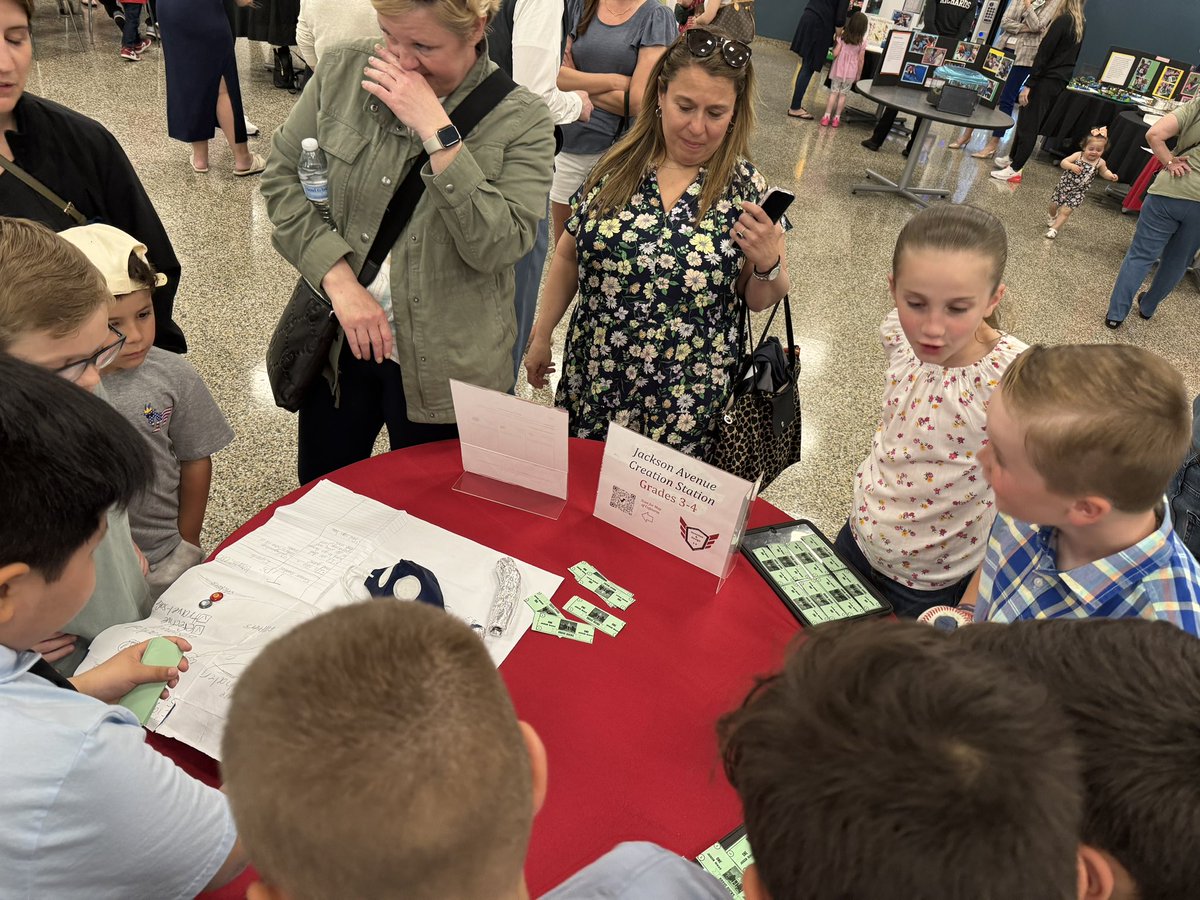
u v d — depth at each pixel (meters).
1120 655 0.65
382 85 1.48
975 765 0.48
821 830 0.48
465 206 1.54
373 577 1.27
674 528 1.42
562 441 1.45
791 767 0.51
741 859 0.98
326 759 0.51
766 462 2.02
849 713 0.51
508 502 1.53
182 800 0.80
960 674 0.52
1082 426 0.95
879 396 3.47
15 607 0.72
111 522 1.21
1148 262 4.14
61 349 1.11
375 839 0.51
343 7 2.74
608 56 3.12
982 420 1.50
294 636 0.58
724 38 1.63
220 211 4.12
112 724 0.76
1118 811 0.59
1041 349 1.05
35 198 1.67
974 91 5.54
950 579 1.71
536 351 2.10
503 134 1.63
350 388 1.93
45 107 1.67
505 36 2.75
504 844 0.56
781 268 1.79
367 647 0.56
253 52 6.81
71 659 1.24
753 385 1.92
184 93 4.18
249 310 3.39
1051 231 5.50
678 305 1.81
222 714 1.06
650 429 1.95
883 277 4.53
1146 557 1.02
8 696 0.72
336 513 1.44
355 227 1.68
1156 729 0.60
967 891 0.46
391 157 1.62
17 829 0.69
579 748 1.11
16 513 0.68
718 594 1.39
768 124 7.11
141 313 1.49
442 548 1.39
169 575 1.65
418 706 0.53
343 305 1.65
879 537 1.73
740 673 1.24
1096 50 9.03
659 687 1.21
